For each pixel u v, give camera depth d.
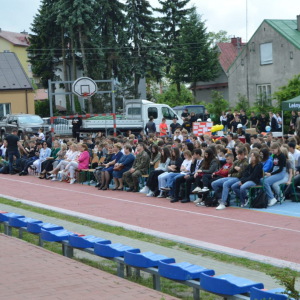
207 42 57.53
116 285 6.31
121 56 51.56
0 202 14.77
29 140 24.22
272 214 11.64
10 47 86.06
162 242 9.27
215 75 57.44
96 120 29.64
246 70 45.03
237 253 8.26
